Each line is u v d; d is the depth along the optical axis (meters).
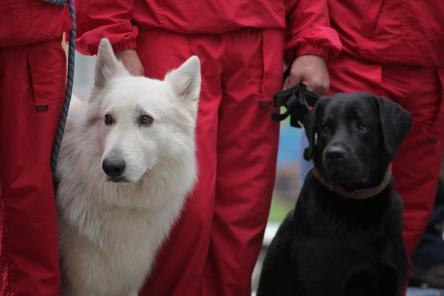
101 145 5.65
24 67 5.36
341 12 7.07
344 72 7.08
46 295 5.61
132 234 5.85
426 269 7.86
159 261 6.49
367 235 5.73
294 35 6.93
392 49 6.93
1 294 5.63
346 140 5.63
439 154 7.36
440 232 8.04
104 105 5.64
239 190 6.71
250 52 6.56
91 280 5.86
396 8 6.88
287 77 7.04
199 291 6.60
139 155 5.45
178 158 5.82
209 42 6.43
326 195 5.81
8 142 5.41
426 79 7.13
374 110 5.79
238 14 6.38
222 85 6.66
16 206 5.47
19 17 5.16
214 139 6.46
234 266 6.70
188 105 5.90
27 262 5.59
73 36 5.70
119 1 6.29
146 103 5.57
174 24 6.33
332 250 5.73
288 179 10.97
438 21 6.93
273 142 6.81
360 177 5.61
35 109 5.43
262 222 6.83
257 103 6.65
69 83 5.68
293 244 5.98
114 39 6.24
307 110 6.59
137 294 6.35
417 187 7.41
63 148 5.89
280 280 6.14
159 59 6.39
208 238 6.47
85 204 5.77
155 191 5.81
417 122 7.23
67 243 5.82
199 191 6.34
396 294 5.84
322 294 5.78
